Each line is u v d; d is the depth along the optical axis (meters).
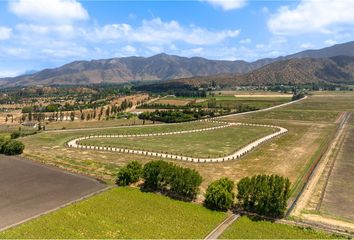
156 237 53.12
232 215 63.16
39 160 101.50
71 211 62.41
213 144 128.62
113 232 54.53
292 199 71.12
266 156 108.19
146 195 71.69
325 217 62.72
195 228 56.91
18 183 79.31
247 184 65.31
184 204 67.31
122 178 78.75
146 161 102.12
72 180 81.94
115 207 64.81
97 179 83.06
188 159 104.81
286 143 128.00
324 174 88.62
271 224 59.31
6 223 57.53
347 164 98.00
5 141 111.00
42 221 58.12
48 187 76.56
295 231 56.75
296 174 88.88
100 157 106.94
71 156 107.81
